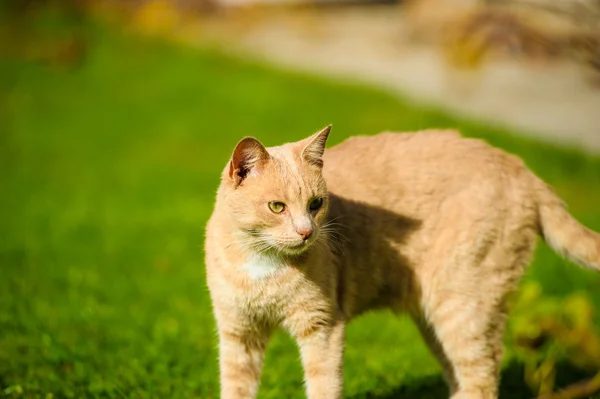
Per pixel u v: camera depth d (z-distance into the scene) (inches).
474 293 166.9
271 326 166.4
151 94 598.5
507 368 211.9
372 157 173.0
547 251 293.1
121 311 265.0
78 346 227.6
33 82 636.7
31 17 769.6
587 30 211.5
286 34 733.3
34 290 280.1
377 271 169.3
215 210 163.5
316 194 155.9
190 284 293.7
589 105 468.4
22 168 472.1
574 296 218.1
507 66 530.9
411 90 546.9
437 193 168.1
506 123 451.8
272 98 559.5
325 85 572.4
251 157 154.2
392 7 722.8
